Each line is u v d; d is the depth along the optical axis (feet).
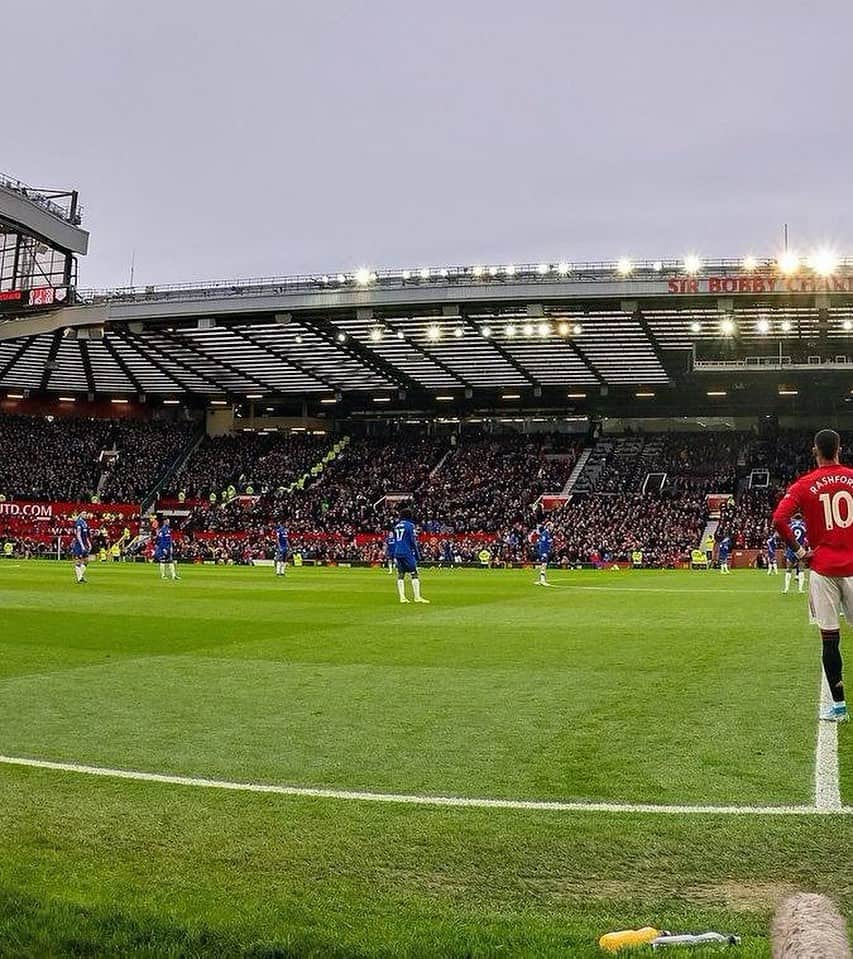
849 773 22.35
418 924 13.69
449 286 158.40
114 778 22.79
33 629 58.85
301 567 195.21
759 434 239.71
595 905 14.76
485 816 19.43
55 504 245.65
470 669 40.68
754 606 77.00
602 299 153.17
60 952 12.41
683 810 19.58
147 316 175.52
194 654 46.68
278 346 198.59
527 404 253.44
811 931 6.63
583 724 28.50
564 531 206.39
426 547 205.26
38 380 246.06
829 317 164.04
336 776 22.84
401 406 262.47
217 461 261.24
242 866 16.63
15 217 169.27
